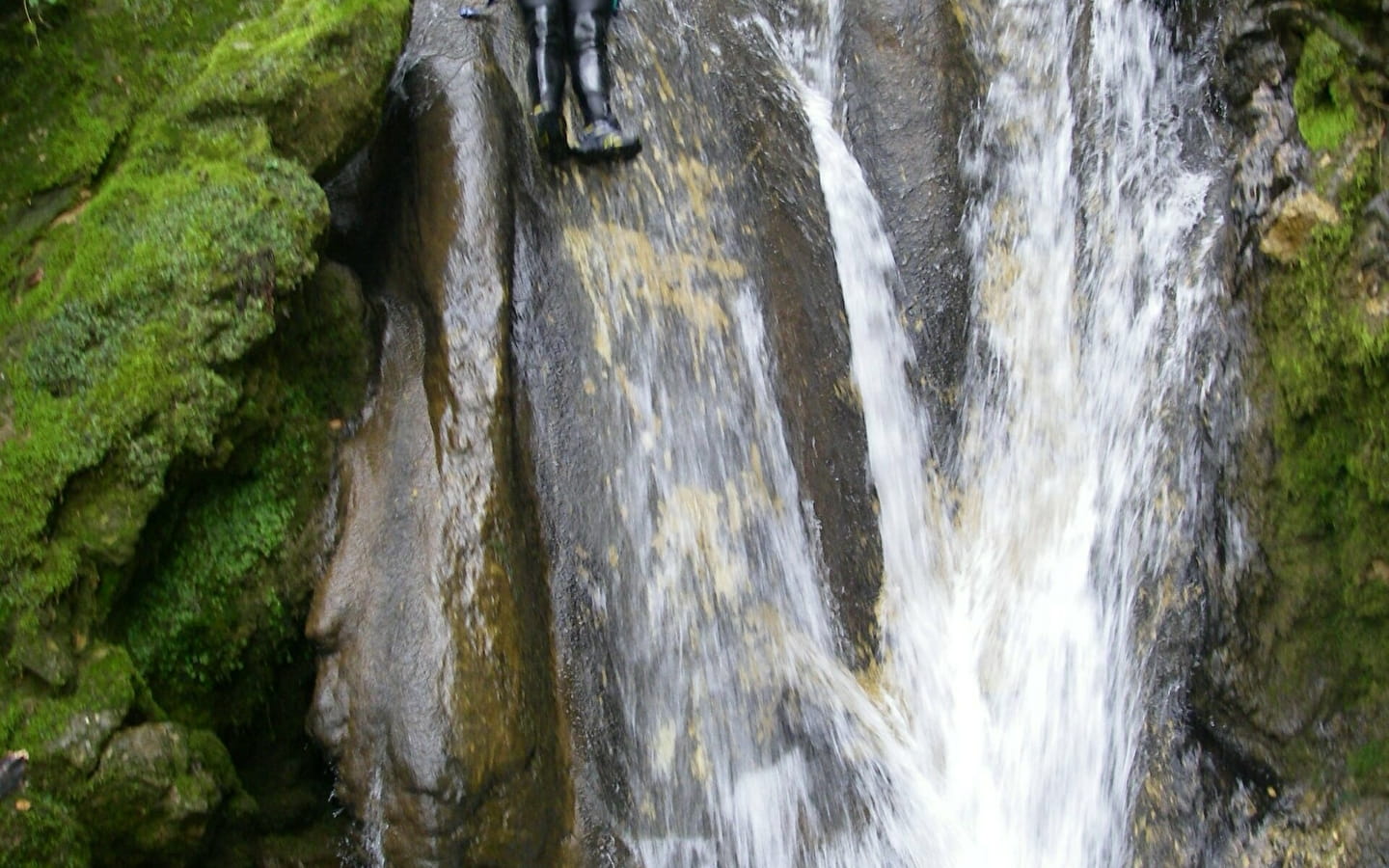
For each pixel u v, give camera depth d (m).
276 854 4.20
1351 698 4.47
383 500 4.46
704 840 4.56
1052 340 5.47
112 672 3.61
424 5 5.39
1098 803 4.67
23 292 4.08
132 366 3.87
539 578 4.59
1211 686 4.59
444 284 4.72
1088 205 5.45
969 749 5.02
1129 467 4.94
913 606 5.23
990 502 5.34
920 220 5.51
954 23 5.79
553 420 4.92
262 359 4.25
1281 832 4.48
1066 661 4.90
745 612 4.94
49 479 3.65
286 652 4.38
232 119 4.36
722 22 6.06
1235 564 4.59
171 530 4.03
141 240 4.07
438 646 4.10
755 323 5.45
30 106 4.34
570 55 5.43
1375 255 4.30
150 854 3.63
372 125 4.68
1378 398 4.30
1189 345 4.87
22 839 3.28
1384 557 4.38
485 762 4.00
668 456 5.06
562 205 5.29
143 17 4.55
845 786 4.79
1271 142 4.80
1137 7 5.45
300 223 4.26
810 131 5.75
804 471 5.27
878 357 5.42
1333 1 4.63
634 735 4.61
